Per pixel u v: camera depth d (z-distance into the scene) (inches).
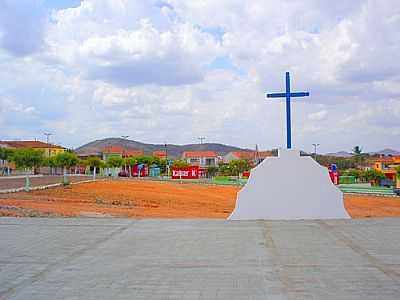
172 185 2202.3
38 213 753.0
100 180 2456.9
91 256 387.5
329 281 299.7
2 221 608.1
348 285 289.7
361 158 4419.3
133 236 484.7
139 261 367.6
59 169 4023.1
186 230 520.4
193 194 1732.3
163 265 352.8
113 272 332.5
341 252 391.5
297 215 596.1
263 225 546.3
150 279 311.6
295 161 601.6
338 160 4298.7
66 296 273.4
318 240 447.5
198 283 299.6
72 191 1547.7
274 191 600.4
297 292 275.4
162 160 4749.0
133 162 4183.1
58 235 494.0
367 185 2623.0
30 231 522.0
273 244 429.4
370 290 278.1
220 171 3991.1
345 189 2058.3
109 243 446.0
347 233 486.9
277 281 301.1
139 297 270.7
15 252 404.8
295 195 598.2
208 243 439.8
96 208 946.1
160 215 853.2
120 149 6146.7
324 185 598.5
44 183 1985.7
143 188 1921.8
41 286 295.7
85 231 520.1
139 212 901.8
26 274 327.9
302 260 362.9
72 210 858.1
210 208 1191.6
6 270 340.5
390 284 291.3
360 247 412.5
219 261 363.9
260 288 285.6
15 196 1214.3
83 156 5147.6
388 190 2037.4
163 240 459.8
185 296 271.7
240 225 549.3
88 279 313.0
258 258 372.2
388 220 582.2
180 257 380.8
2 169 3595.0
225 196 1699.1
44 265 356.2
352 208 1207.6
